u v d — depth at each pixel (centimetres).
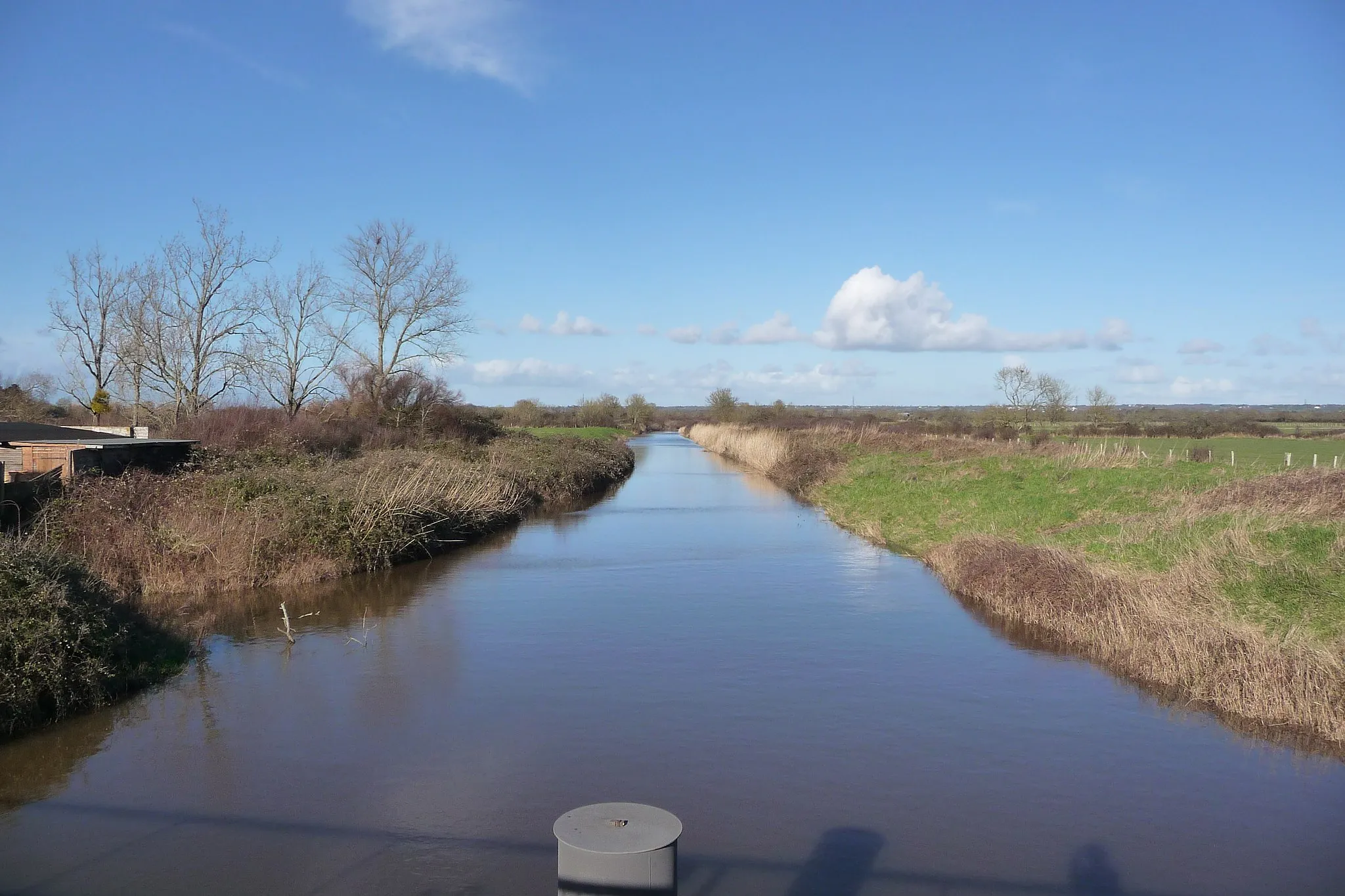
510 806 756
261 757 864
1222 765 862
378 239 4309
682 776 825
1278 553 1345
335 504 1897
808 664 1198
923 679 1133
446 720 972
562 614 1492
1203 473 2481
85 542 1553
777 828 721
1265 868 666
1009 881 642
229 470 2073
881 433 5197
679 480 4584
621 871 389
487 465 3008
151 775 820
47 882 629
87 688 1000
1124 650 1195
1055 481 2600
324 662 1197
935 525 2345
